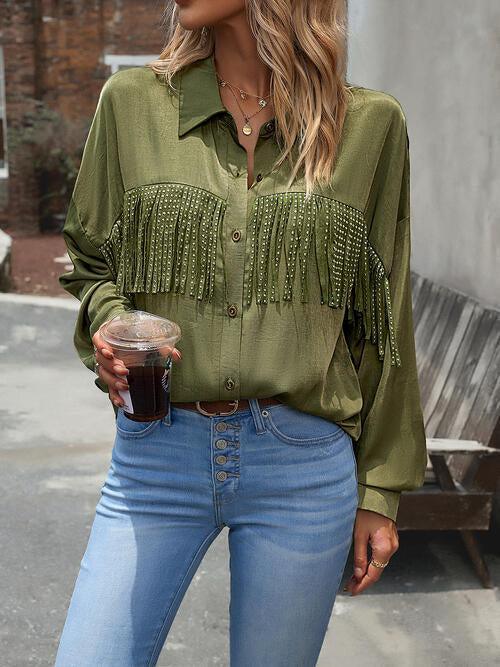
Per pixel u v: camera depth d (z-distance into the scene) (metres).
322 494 1.60
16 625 3.16
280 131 1.59
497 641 3.16
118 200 1.65
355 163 1.62
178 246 1.57
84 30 15.43
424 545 3.88
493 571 3.66
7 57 15.34
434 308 4.69
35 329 7.76
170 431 1.58
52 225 15.98
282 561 1.58
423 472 1.77
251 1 1.55
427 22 5.05
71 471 4.66
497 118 4.12
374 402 1.73
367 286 1.70
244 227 1.57
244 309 1.57
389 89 5.77
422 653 3.06
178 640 3.09
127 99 1.61
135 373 1.50
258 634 1.60
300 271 1.57
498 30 4.11
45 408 5.73
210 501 1.59
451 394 4.00
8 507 4.16
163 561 1.58
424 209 5.18
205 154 1.58
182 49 1.64
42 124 15.52
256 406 1.57
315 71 1.59
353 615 3.29
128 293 1.65
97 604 1.54
